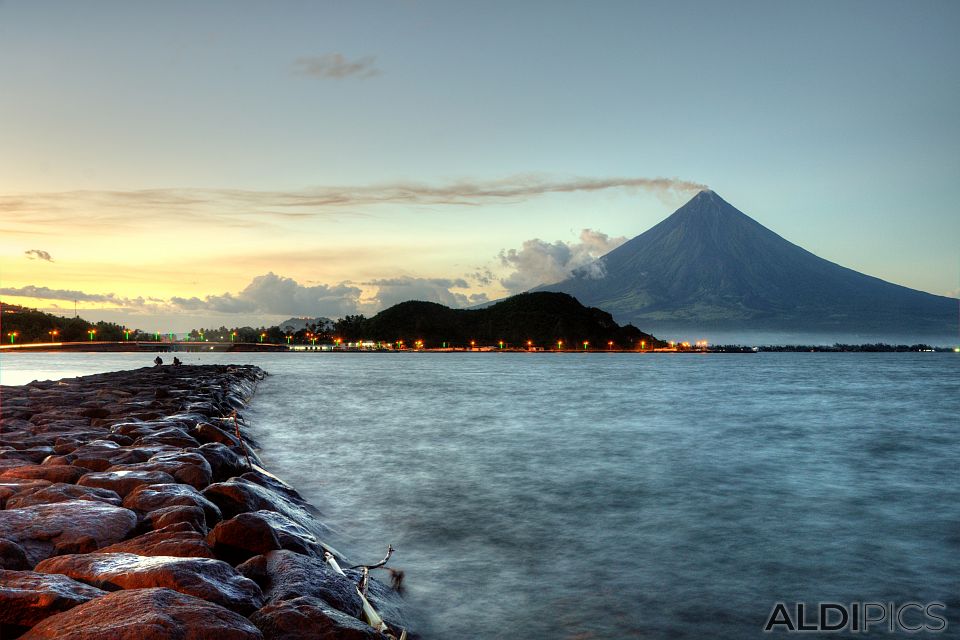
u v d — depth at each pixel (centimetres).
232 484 1265
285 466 2211
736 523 1509
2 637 624
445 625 927
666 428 3509
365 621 832
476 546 1301
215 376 6144
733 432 3372
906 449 2830
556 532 1412
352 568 1095
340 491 1816
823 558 1252
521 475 2078
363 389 6862
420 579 1107
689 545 1327
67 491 1138
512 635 896
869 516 1591
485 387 7438
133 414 2517
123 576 738
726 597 1048
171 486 1216
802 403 5509
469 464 2283
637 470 2197
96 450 1599
